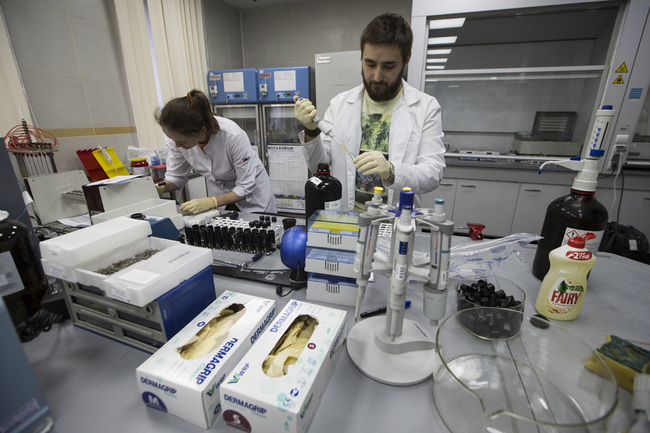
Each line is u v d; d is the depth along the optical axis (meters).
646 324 0.65
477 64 2.87
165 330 0.57
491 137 3.03
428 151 1.41
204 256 0.67
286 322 0.57
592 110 2.41
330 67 2.69
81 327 0.67
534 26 2.45
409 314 0.70
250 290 0.80
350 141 1.50
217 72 2.96
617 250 1.66
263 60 3.60
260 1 3.26
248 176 1.75
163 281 0.57
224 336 0.54
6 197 0.80
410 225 0.49
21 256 0.67
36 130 1.83
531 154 2.64
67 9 1.96
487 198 2.54
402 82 1.44
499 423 0.44
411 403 0.48
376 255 0.57
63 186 1.31
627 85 2.14
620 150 2.19
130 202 1.09
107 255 0.65
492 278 0.74
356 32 3.21
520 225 2.52
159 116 1.41
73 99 2.04
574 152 2.53
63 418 0.46
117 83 2.32
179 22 2.69
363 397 0.49
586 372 0.49
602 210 0.73
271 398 0.41
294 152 3.03
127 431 0.44
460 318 0.59
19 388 0.39
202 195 2.82
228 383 0.43
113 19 2.25
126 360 0.58
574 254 0.63
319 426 0.44
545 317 0.68
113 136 2.32
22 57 1.77
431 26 2.41
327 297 0.75
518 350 0.57
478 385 0.50
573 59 2.62
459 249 0.84
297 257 0.80
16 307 0.67
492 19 2.37
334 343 0.53
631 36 2.05
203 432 0.44
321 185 0.93
